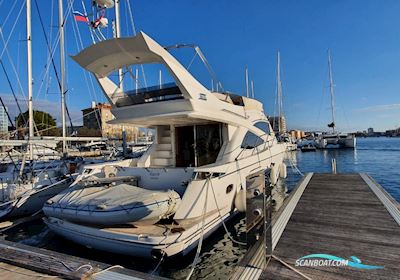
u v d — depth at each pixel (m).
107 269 3.02
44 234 6.39
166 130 7.98
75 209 5.03
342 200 6.31
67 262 3.19
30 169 8.65
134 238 4.56
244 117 7.70
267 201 3.48
